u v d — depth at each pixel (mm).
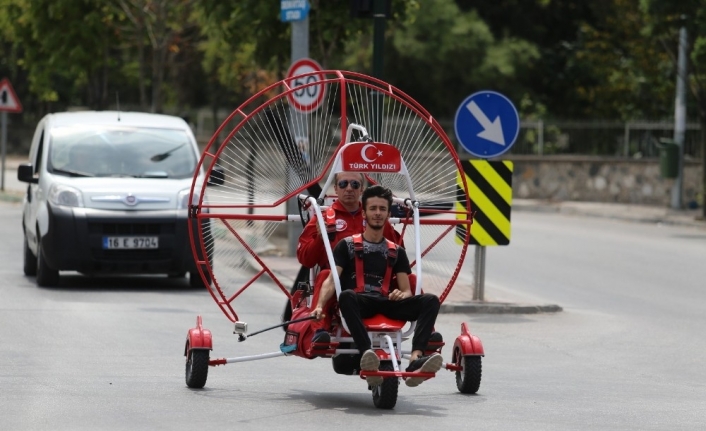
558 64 129500
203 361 26359
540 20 130625
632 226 85438
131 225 44844
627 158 105188
